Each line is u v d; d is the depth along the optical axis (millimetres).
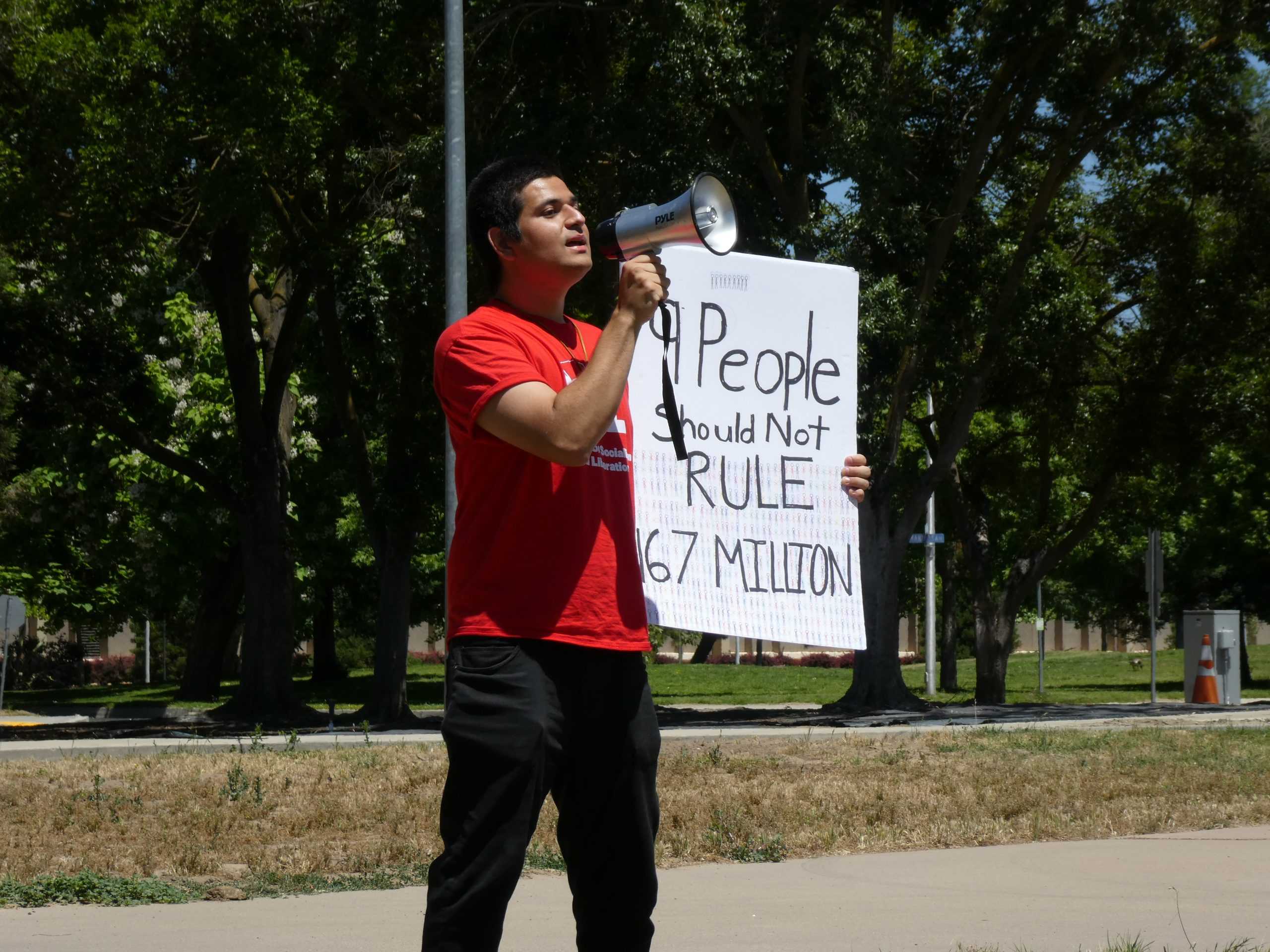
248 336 32688
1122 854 9859
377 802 12883
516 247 4086
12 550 46969
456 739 3879
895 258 26812
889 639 28922
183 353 43250
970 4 27594
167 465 33531
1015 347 30016
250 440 32781
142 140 23859
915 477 28969
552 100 25391
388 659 29984
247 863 9938
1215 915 7676
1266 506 51781
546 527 3910
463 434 3934
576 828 4109
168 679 73250
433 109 27656
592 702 3932
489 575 3916
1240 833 10867
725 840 10453
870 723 25578
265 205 25188
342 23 24828
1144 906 7949
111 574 49750
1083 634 103688
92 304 29781
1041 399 35781
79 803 13008
